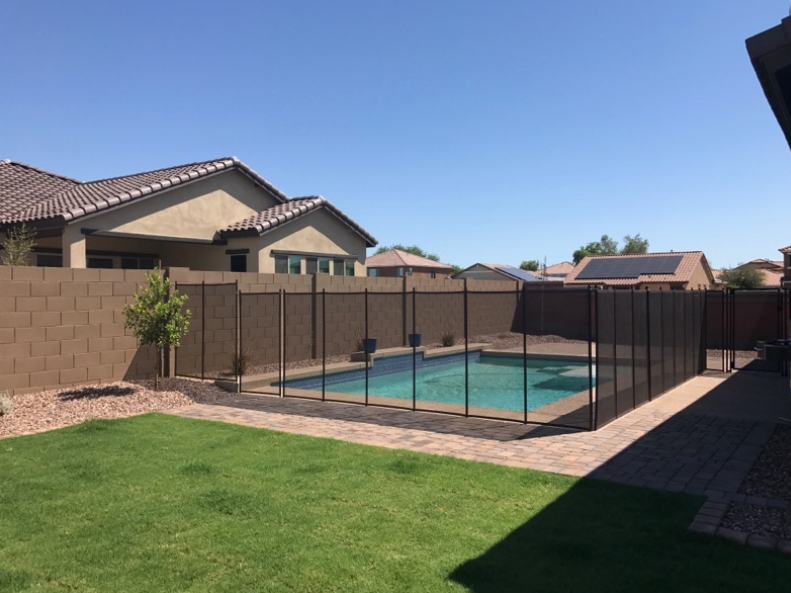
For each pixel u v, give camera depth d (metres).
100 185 20.05
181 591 3.63
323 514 4.82
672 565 3.85
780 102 4.90
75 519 4.75
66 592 3.63
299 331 15.23
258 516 4.78
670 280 32.69
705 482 5.63
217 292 12.98
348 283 16.81
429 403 10.02
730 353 17.67
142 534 4.45
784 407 9.55
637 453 6.73
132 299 11.24
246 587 3.67
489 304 23.58
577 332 24.00
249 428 8.01
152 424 8.22
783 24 4.22
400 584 3.66
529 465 6.27
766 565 3.83
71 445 7.02
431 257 95.00
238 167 20.05
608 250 82.69
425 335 20.02
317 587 3.65
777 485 5.50
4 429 7.79
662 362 10.90
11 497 5.23
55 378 10.05
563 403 10.39
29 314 9.70
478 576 3.74
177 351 12.11
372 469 6.05
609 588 3.57
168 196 17.83
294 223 20.30
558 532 4.41
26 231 15.41
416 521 4.66
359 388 14.48
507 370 17.61
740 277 43.56
